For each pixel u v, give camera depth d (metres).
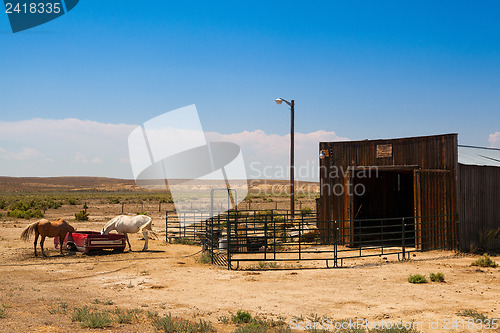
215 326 7.67
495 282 11.78
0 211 49.94
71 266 14.56
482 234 18.36
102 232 17.92
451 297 10.01
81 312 8.06
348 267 14.33
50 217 39.53
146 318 8.11
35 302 9.22
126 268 14.20
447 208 17.88
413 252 17.95
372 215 23.69
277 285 11.38
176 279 12.27
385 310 8.84
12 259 15.98
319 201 21.25
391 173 25.25
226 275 12.90
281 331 7.12
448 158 17.88
